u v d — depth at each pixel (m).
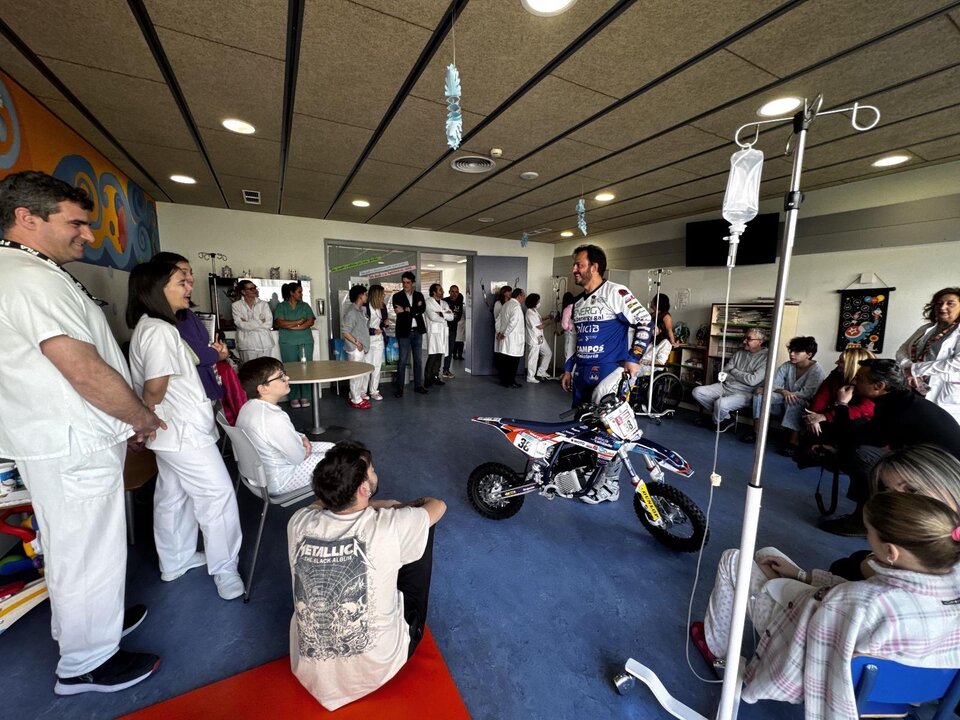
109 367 1.12
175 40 1.69
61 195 1.12
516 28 1.59
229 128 2.58
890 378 2.05
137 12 1.52
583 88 2.04
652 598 1.79
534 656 1.49
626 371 2.33
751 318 4.30
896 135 2.58
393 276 6.38
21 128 2.09
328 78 1.97
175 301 1.57
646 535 2.29
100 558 1.25
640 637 1.58
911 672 0.83
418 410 4.77
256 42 1.71
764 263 4.23
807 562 2.07
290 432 1.90
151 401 1.40
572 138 2.66
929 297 3.24
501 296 6.61
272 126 2.56
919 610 0.83
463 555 2.07
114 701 1.27
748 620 1.65
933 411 1.97
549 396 5.57
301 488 1.97
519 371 7.23
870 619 0.85
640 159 3.05
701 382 4.89
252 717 1.20
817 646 0.91
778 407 3.67
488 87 2.04
